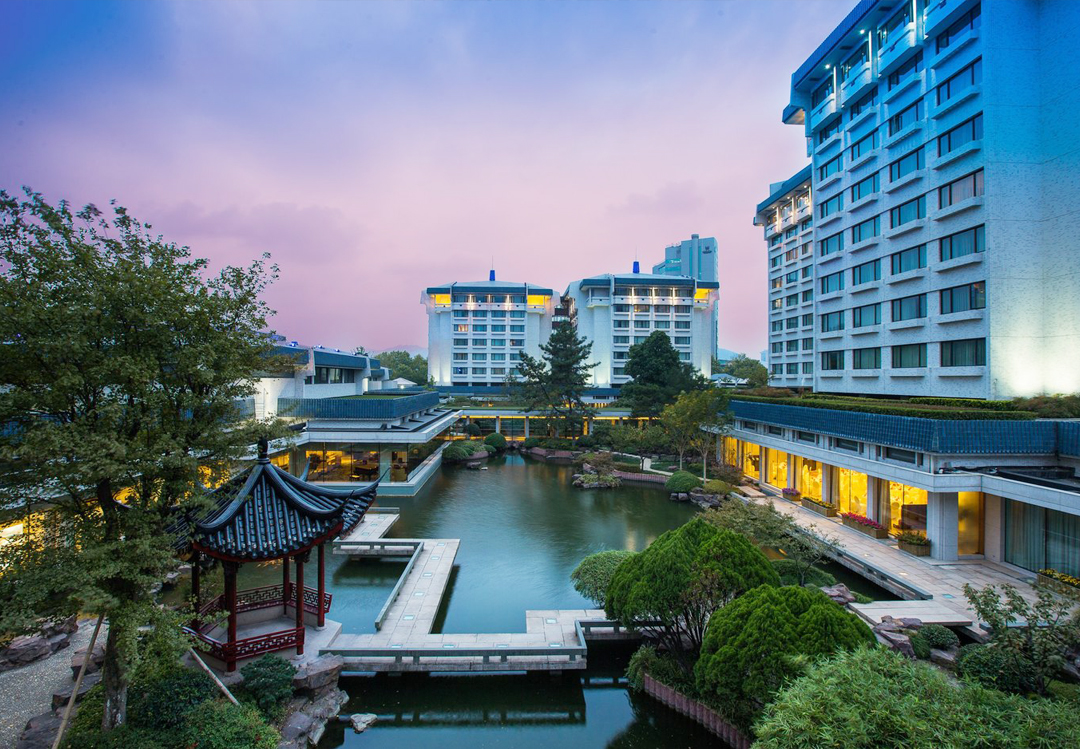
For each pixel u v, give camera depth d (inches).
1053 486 701.9
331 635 583.8
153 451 380.8
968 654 515.2
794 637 408.5
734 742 457.7
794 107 1605.6
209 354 414.0
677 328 3213.6
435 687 543.2
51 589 327.9
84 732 399.9
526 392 2224.4
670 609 502.6
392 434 1359.5
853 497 1039.6
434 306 3284.9
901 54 1171.9
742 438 1461.6
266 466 538.0
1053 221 973.2
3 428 361.4
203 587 580.4
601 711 524.4
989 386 983.0
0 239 356.8
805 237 1989.4
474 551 957.8
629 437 1846.7
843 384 1428.4
